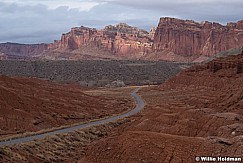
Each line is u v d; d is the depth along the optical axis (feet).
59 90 369.50
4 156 132.46
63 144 173.27
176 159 112.57
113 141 131.23
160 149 117.50
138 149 121.29
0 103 223.10
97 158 128.26
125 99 419.95
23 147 148.97
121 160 121.39
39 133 191.52
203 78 452.35
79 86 569.23
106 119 269.23
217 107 248.52
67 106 296.51
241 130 138.92
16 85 312.91
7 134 188.24
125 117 279.69
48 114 251.60
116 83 626.64
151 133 125.49
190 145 114.11
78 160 141.28
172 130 174.50
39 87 348.38
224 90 335.26
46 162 144.87
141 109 330.75
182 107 246.47
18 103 240.94
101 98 405.80
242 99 241.76
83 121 260.42
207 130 163.12
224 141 111.75
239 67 411.95
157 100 394.73
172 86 489.26
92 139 199.62
